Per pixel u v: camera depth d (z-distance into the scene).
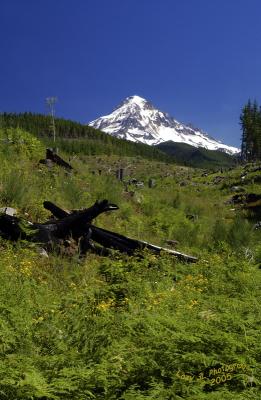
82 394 3.80
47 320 5.19
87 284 7.98
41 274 8.22
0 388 3.61
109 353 4.57
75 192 14.94
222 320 5.48
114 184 19.27
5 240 9.42
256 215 25.70
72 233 10.31
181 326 5.18
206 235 16.12
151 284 8.21
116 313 6.07
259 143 106.75
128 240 10.93
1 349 4.27
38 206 12.33
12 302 5.52
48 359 4.21
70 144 132.00
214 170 76.38
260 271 10.06
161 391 3.95
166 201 22.36
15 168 15.30
